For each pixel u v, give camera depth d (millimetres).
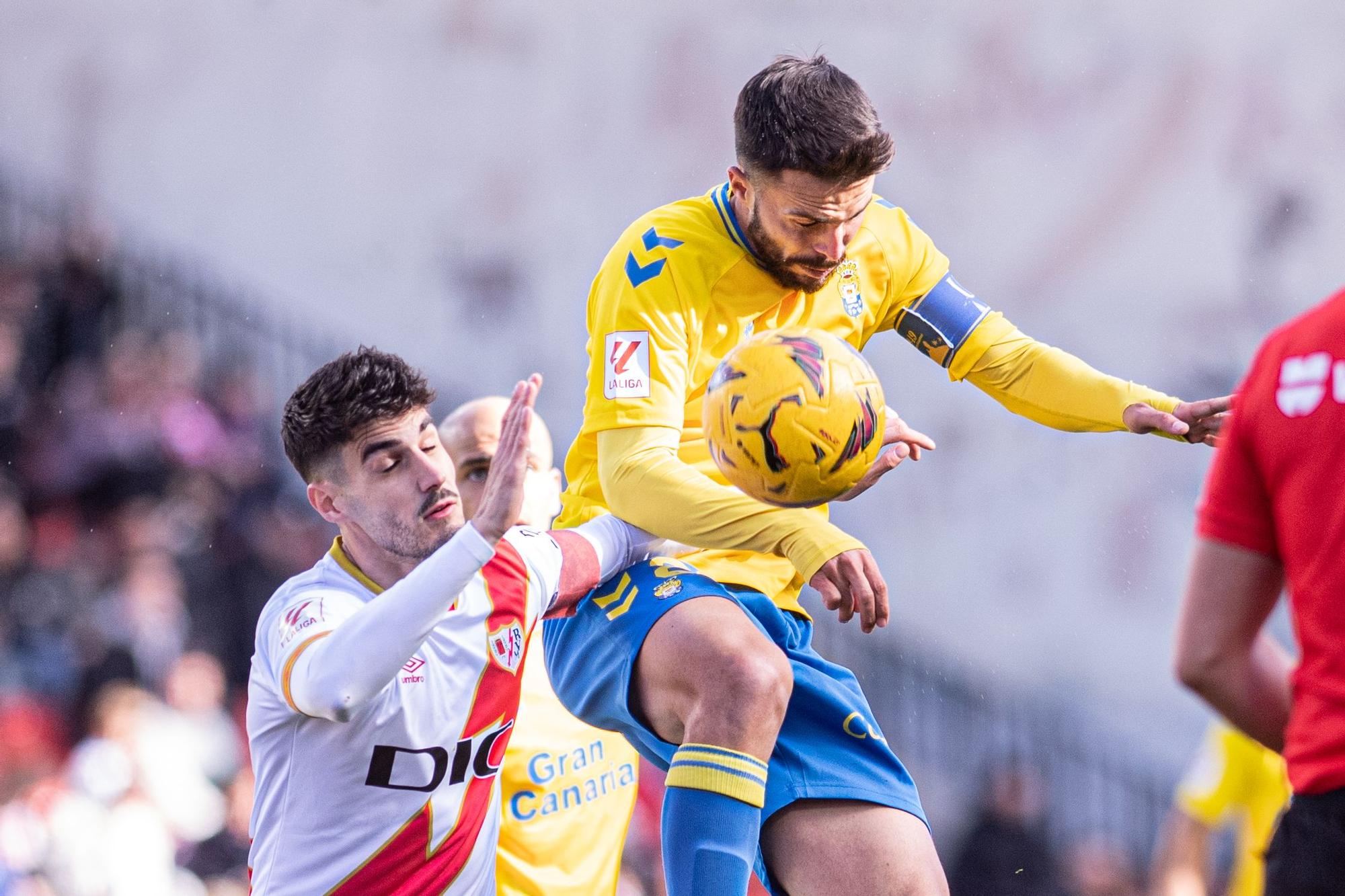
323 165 45875
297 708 9266
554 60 45938
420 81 46125
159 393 39094
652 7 45781
